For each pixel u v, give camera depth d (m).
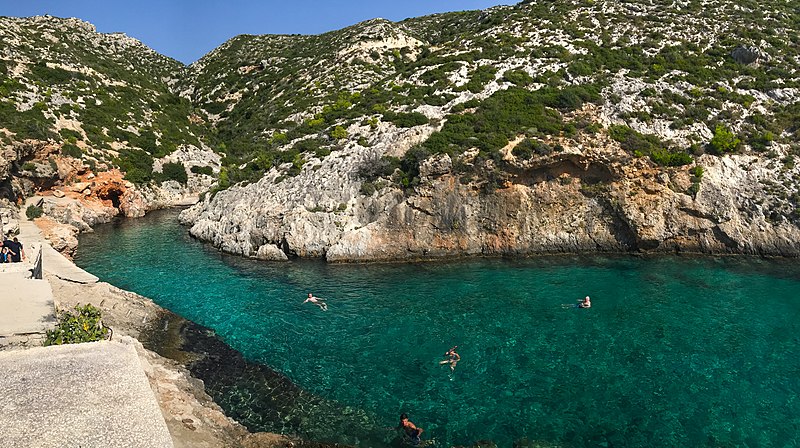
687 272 33.12
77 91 74.75
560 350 21.62
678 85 48.53
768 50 53.41
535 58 56.16
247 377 18.92
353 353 21.38
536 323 24.77
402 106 52.56
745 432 15.45
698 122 43.44
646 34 59.47
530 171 38.41
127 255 39.16
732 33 57.72
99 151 62.88
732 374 19.30
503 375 19.36
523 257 37.81
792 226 35.84
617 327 24.11
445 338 22.98
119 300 25.39
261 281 32.28
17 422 9.27
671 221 37.41
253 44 121.62
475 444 14.91
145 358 18.64
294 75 90.88
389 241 37.84
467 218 38.44
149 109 83.44
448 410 16.84
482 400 17.50
